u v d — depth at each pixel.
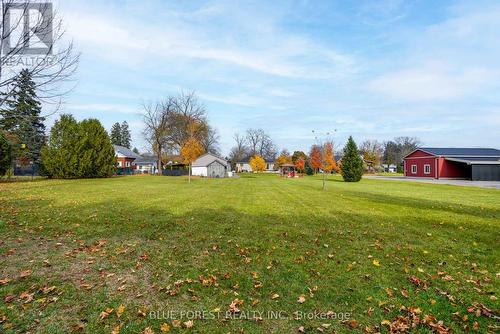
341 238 7.01
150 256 5.64
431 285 4.47
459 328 3.39
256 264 5.28
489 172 36.09
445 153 41.53
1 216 9.03
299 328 3.38
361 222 8.79
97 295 4.07
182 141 54.31
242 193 17.58
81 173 32.41
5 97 6.26
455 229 7.90
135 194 15.91
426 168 42.94
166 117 53.94
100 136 34.81
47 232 7.25
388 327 3.42
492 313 3.67
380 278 4.71
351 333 3.31
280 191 19.27
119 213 9.77
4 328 3.25
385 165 97.38
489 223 8.63
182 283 4.49
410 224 8.52
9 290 4.14
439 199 14.69
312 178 45.44
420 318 3.60
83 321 3.45
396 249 6.16
